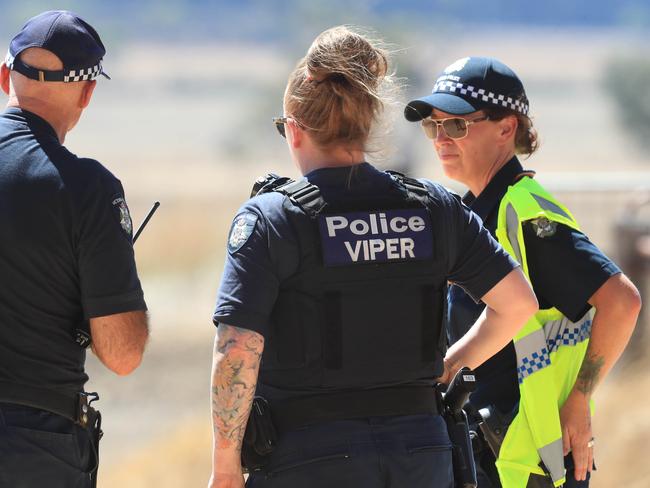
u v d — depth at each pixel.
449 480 11.08
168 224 87.31
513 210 13.21
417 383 11.06
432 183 11.56
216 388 10.51
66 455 11.68
